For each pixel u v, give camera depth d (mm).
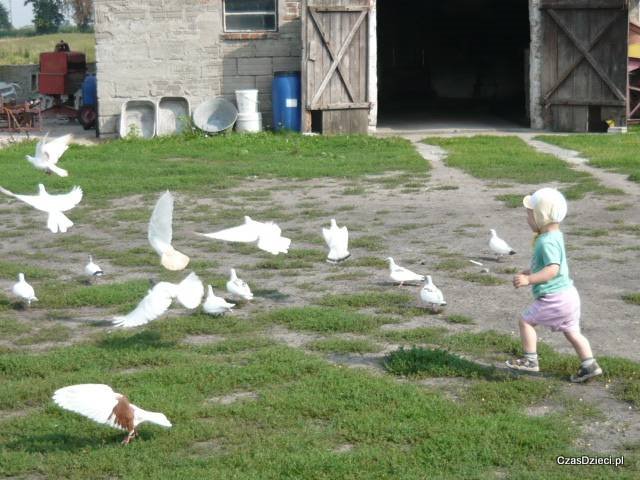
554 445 6531
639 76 26312
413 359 8133
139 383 7957
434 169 19469
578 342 7656
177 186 18109
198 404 7457
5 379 8312
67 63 31844
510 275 11242
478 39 36250
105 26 25453
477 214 14859
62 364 8508
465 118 29859
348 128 25531
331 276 11547
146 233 14445
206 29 25641
